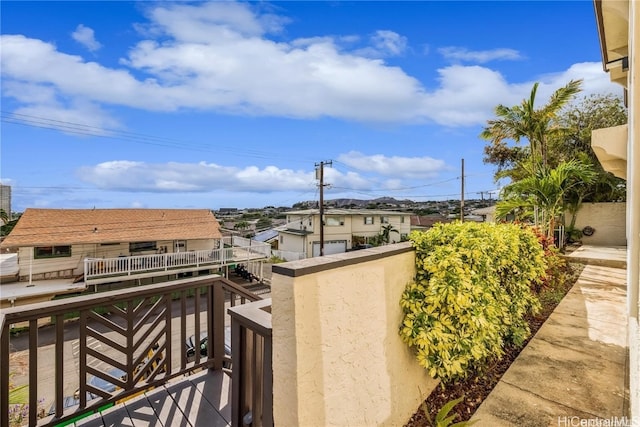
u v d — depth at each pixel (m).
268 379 1.37
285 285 1.24
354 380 1.48
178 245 15.29
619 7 2.12
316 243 22.14
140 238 13.64
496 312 2.33
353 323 1.48
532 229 4.81
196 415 1.94
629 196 1.79
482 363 2.25
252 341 1.59
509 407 1.91
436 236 2.17
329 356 1.34
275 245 27.08
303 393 1.22
